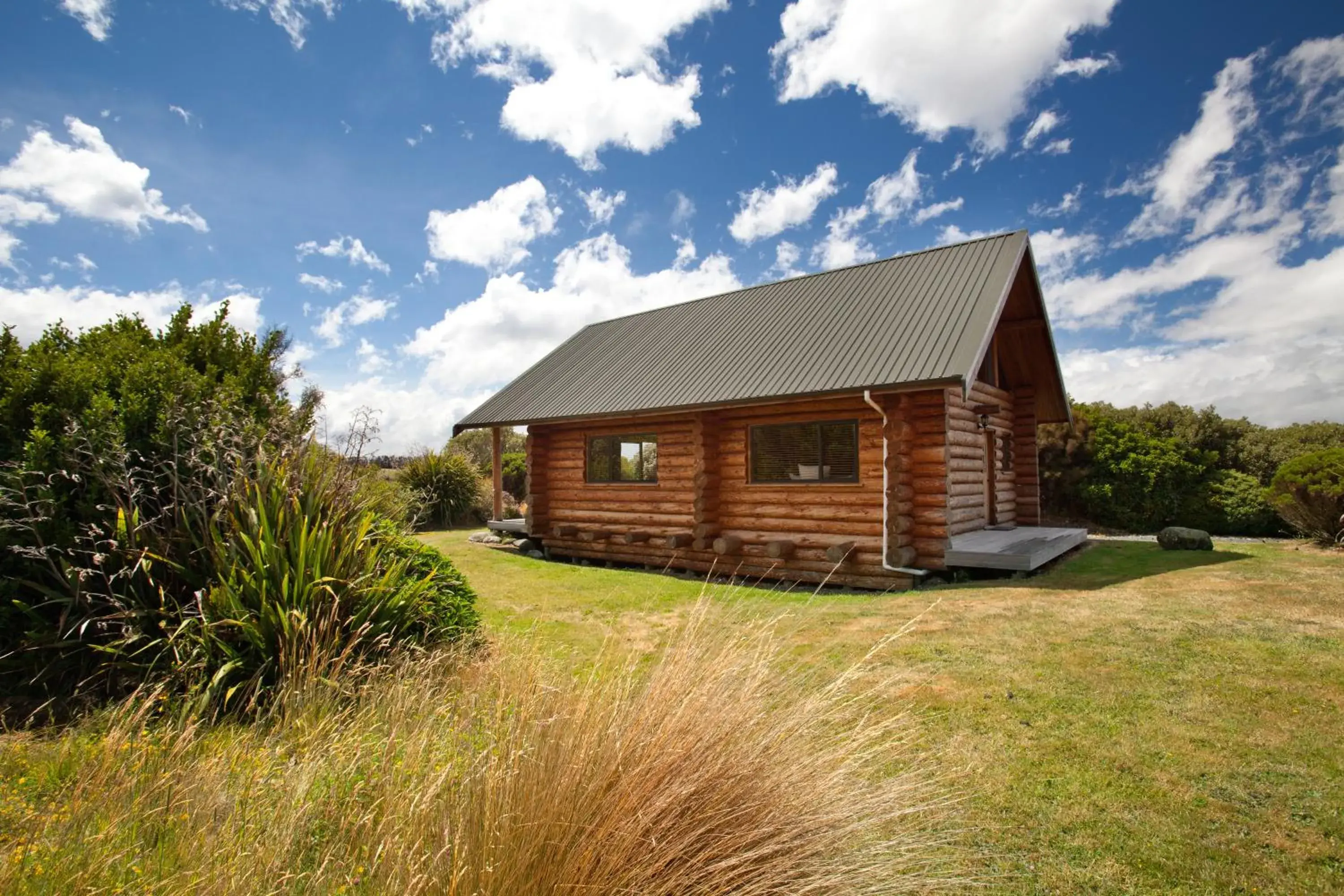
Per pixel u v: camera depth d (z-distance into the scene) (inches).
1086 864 117.2
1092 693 190.5
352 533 224.1
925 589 378.9
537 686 101.3
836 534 449.7
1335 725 163.6
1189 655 216.7
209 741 150.1
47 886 84.3
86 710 178.4
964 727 171.9
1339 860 116.1
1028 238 497.4
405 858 82.3
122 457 208.8
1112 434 727.1
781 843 84.7
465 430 673.0
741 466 500.1
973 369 380.5
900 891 96.8
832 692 110.3
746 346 537.6
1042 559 405.4
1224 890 110.0
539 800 84.3
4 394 224.4
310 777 117.4
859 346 455.2
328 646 188.9
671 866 82.7
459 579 264.4
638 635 274.7
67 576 194.9
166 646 188.7
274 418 251.8
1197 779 143.6
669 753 87.9
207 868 89.7
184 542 207.6
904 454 415.5
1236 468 734.5
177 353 274.1
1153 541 542.9
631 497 570.6
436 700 154.8
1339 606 270.5
